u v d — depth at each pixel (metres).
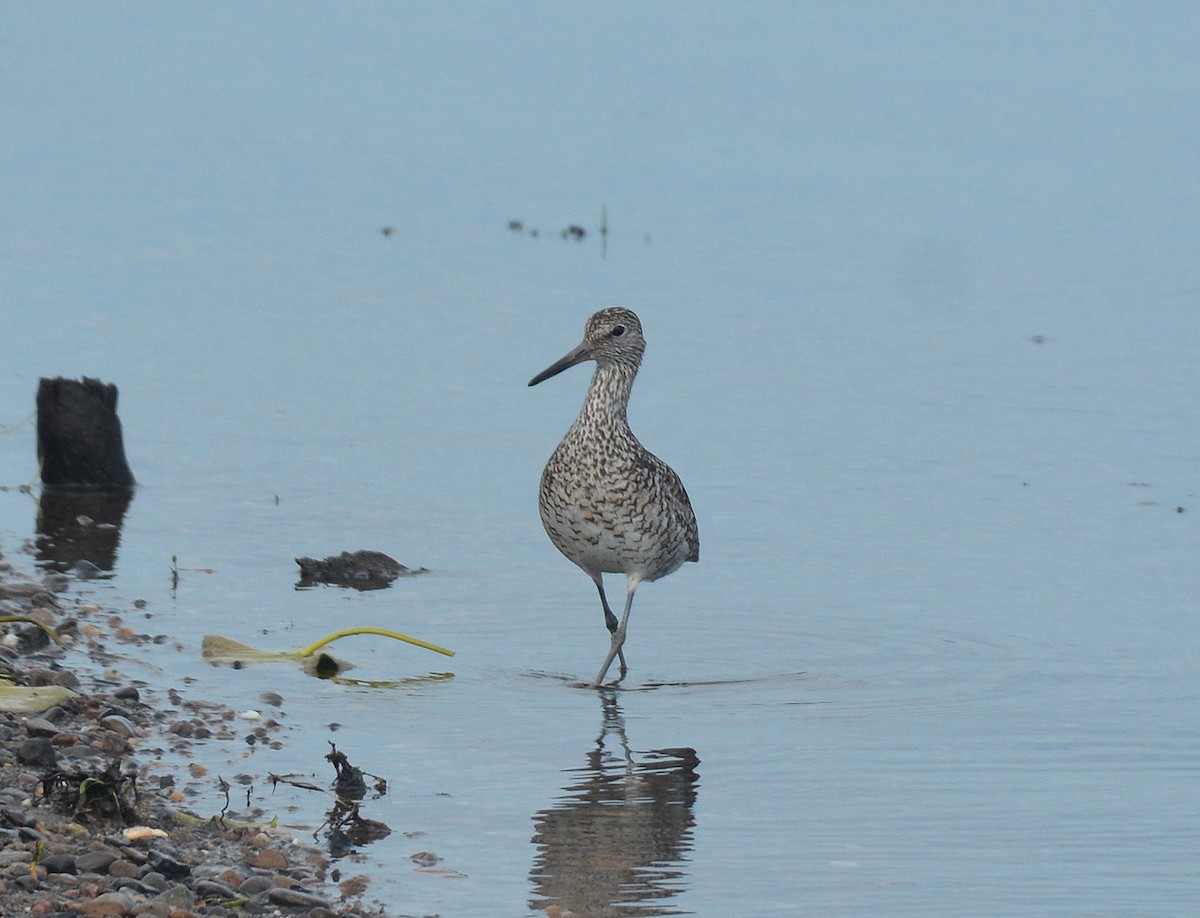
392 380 21.28
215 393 20.59
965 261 28.06
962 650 13.73
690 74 42.19
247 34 44.34
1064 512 17.22
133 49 42.00
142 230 27.67
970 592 15.07
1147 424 20.14
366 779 10.81
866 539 16.45
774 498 17.61
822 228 30.03
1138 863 9.85
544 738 11.76
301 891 9.08
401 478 18.05
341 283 25.53
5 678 11.66
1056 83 42.59
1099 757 11.55
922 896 9.38
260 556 15.70
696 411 20.45
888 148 36.12
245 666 12.87
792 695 12.75
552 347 22.84
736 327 24.09
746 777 11.11
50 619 13.37
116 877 8.77
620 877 9.55
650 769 11.20
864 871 9.70
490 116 37.50
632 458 13.08
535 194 31.69
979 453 19.06
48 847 8.99
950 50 45.69
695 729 11.98
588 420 13.15
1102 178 34.09
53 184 30.09
